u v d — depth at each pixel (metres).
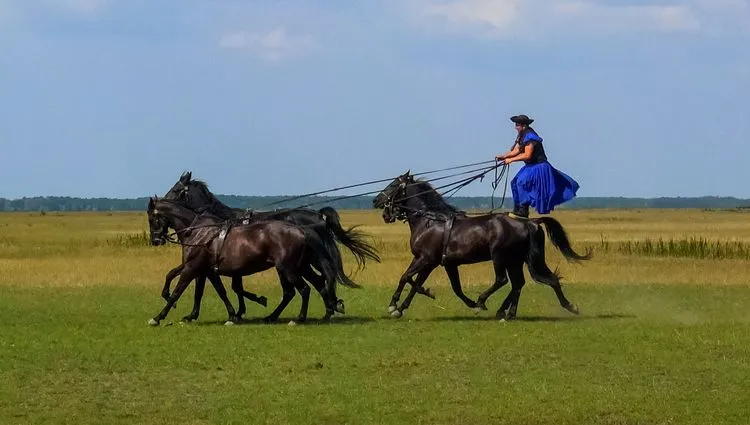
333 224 21.58
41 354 17.45
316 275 21.48
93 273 33.94
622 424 12.88
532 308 24.45
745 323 21.22
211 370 16.09
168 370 16.11
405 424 12.92
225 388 14.84
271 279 31.81
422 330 20.03
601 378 15.34
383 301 26.02
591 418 13.12
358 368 16.17
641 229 76.12
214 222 21.17
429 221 21.67
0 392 14.62
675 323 21.23
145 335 19.53
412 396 14.24
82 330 20.30
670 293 27.80
